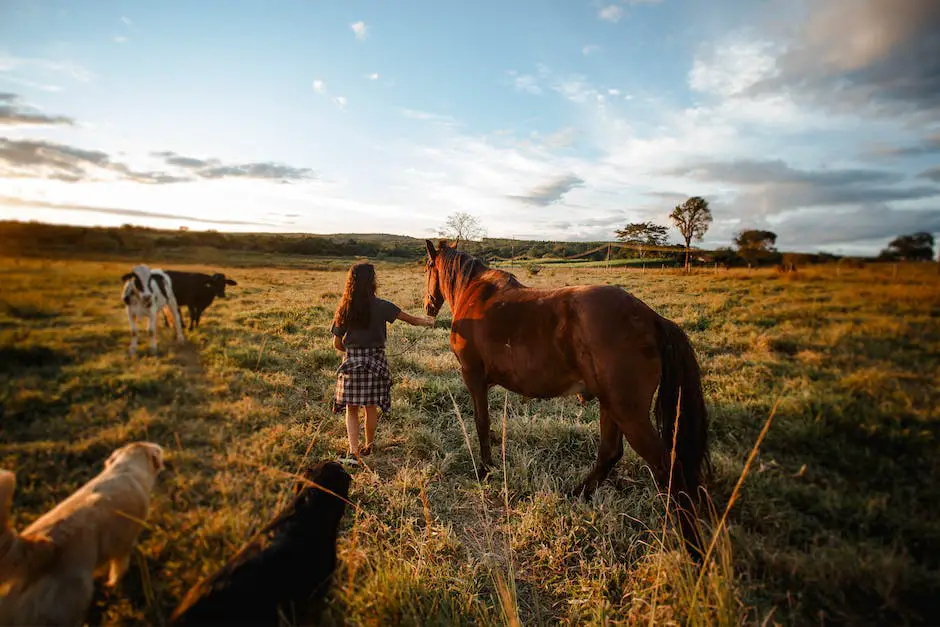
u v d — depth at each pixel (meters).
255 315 4.79
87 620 1.92
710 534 2.43
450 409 5.04
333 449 3.80
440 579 2.49
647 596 2.35
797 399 2.23
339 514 2.40
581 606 2.42
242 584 1.75
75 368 2.40
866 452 1.93
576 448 4.17
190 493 2.41
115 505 1.91
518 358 3.25
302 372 4.54
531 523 3.02
